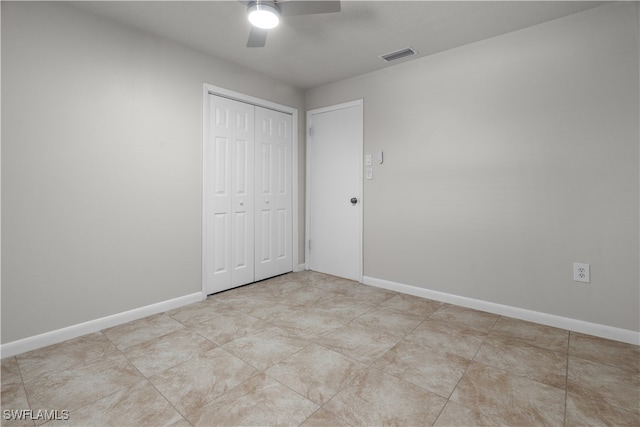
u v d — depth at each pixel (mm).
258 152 3418
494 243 2588
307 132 3900
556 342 2084
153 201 2561
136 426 1341
